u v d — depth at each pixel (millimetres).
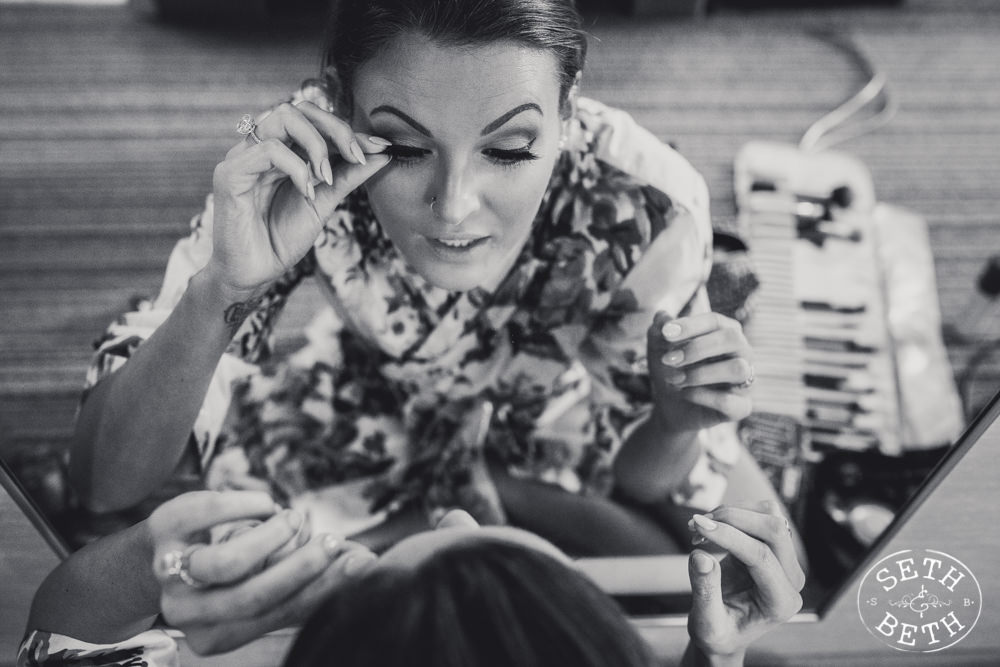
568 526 1038
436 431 1043
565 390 1050
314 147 673
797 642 908
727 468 1029
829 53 2033
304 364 1065
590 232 867
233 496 657
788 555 670
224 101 1887
